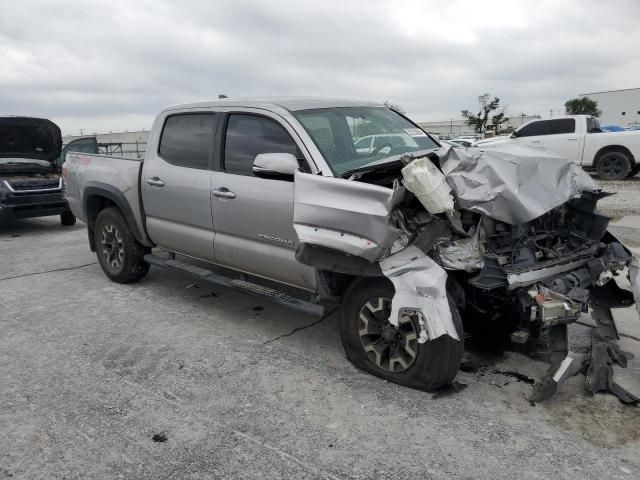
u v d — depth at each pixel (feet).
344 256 11.91
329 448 9.98
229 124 15.47
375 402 11.56
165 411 11.40
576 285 12.09
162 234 17.81
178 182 16.53
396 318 11.28
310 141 13.35
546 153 13.00
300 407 11.45
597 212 13.38
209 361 13.80
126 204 18.72
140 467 9.55
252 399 11.83
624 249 13.51
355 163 13.58
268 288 14.93
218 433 10.54
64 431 10.73
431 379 11.46
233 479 9.18
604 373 11.71
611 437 10.15
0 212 32.40
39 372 13.35
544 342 14.47
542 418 10.86
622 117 199.00
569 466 9.30
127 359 14.02
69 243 30.04
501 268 11.29
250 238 14.69
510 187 10.82
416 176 10.66
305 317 16.89
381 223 10.91
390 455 9.73
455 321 11.16
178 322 16.61
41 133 35.50
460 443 10.03
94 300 18.90
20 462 9.76
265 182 13.94
